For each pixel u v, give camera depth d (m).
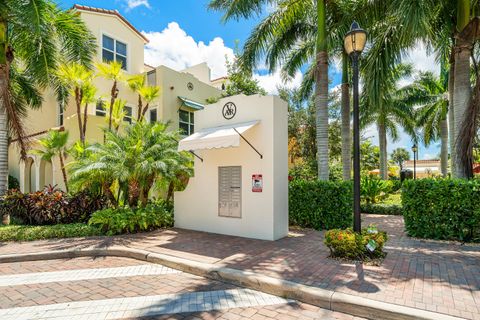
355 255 6.91
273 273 6.14
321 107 12.60
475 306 4.53
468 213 8.62
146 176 11.34
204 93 23.39
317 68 12.71
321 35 12.51
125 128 12.60
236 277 6.13
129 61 20.03
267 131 9.58
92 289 5.90
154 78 19.86
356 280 5.64
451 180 9.00
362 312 4.63
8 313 4.84
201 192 11.23
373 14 11.89
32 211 11.09
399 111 26.72
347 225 10.77
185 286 6.05
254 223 9.76
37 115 20.70
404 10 8.95
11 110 11.75
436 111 28.45
